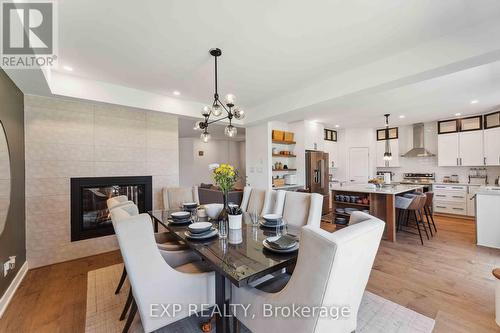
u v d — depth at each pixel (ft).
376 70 8.91
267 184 16.51
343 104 14.55
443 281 8.09
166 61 8.83
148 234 4.64
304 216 8.03
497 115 16.06
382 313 6.32
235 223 6.68
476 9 6.05
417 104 14.67
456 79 10.61
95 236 11.35
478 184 17.28
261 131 16.93
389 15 6.28
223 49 8.02
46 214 10.07
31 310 6.70
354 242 3.37
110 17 6.24
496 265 9.34
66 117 10.62
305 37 7.32
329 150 23.35
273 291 4.91
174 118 14.11
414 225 15.49
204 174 31.24
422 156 20.53
